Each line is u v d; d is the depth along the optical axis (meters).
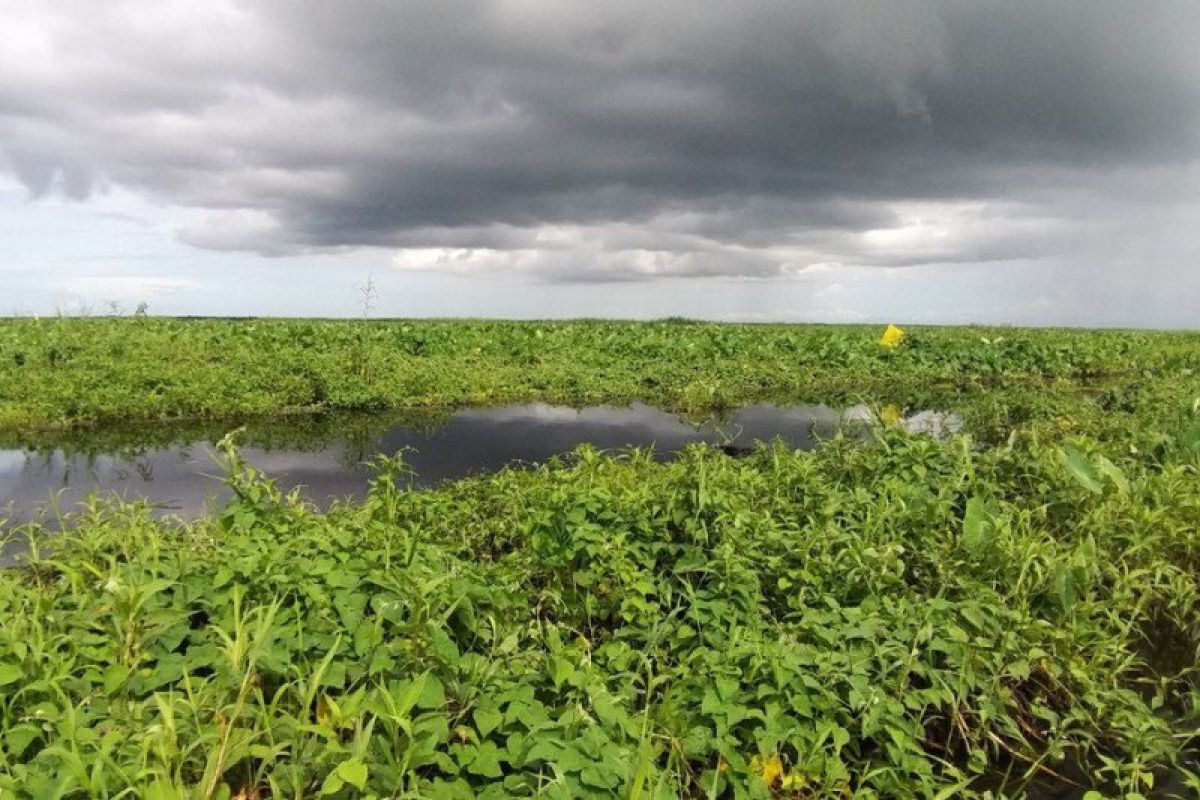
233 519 4.43
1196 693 3.90
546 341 20.47
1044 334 31.62
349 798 2.35
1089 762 3.65
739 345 21.19
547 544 4.70
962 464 5.54
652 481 6.21
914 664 3.48
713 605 3.86
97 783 2.16
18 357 13.48
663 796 2.49
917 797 3.18
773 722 3.07
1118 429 8.04
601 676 3.32
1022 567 4.28
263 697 2.92
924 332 31.72
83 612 3.18
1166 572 4.63
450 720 2.99
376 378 13.95
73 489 7.89
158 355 14.48
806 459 5.90
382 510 5.29
